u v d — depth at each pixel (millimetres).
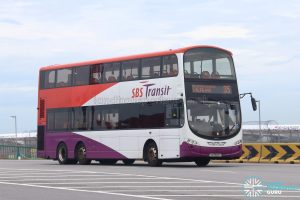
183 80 28422
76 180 21625
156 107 29609
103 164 34812
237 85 29672
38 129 36625
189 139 28219
